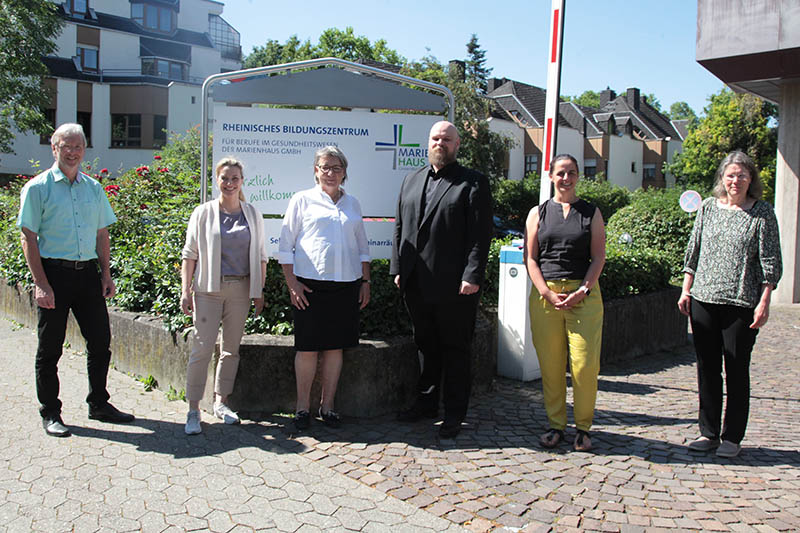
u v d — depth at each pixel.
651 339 7.66
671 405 5.32
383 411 4.77
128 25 41.81
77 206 4.28
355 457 3.93
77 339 6.59
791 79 11.59
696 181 38.66
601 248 4.14
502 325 6.02
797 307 11.66
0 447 3.98
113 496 3.36
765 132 36.22
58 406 4.32
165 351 5.21
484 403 5.16
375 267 5.45
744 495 3.54
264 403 4.69
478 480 3.63
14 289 8.08
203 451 3.98
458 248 4.25
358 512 3.23
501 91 47.78
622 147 49.31
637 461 4.00
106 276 4.55
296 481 3.57
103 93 36.38
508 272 5.96
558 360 4.24
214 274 4.24
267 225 5.23
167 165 11.84
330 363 4.44
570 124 46.81
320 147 5.28
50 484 3.49
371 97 5.37
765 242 3.97
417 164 5.44
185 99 37.69
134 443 4.09
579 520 3.19
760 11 10.37
